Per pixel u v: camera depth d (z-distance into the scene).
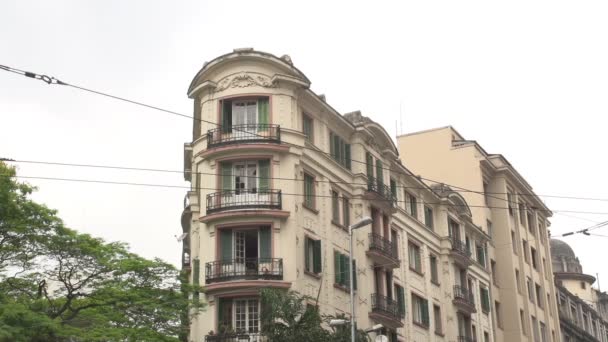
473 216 67.19
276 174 40.66
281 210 39.84
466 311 57.84
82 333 31.38
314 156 43.09
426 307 52.94
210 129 41.81
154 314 34.22
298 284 39.44
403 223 52.06
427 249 55.38
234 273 38.94
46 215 32.53
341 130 46.72
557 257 100.44
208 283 39.12
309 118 44.31
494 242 68.75
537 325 70.12
